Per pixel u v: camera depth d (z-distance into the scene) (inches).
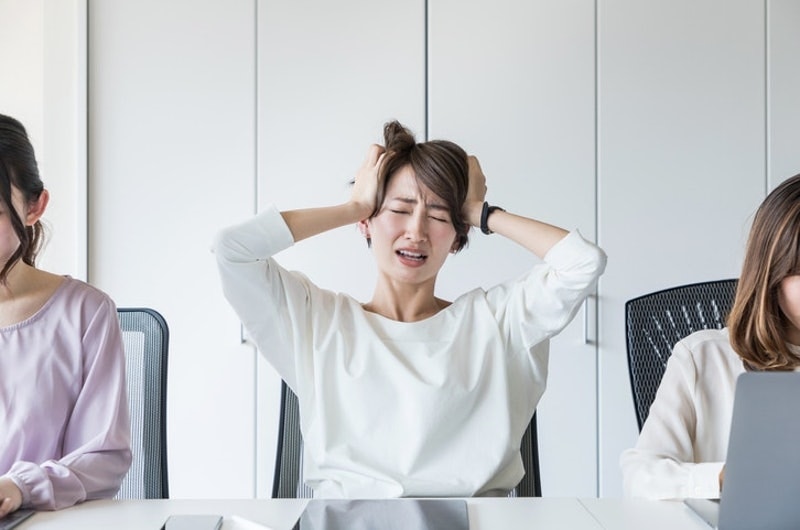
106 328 63.1
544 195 119.1
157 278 119.2
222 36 119.1
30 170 60.2
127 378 69.5
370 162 67.2
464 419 63.4
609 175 119.4
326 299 66.6
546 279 65.8
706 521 50.2
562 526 49.8
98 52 118.9
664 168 119.9
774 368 61.7
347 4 118.7
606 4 119.1
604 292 119.6
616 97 119.3
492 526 49.8
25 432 59.2
